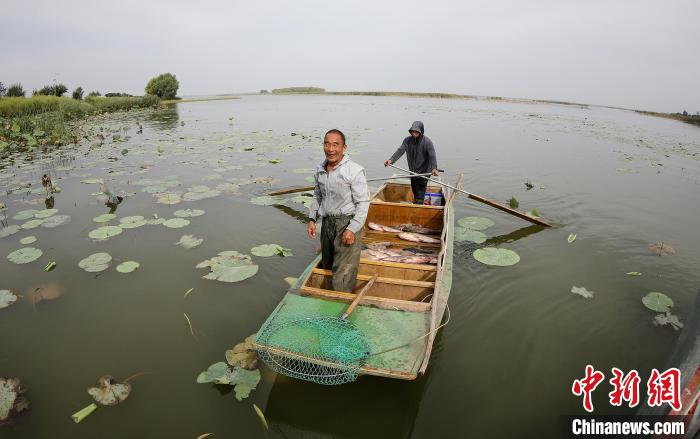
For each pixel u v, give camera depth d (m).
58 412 3.33
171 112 34.62
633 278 5.52
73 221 7.35
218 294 5.04
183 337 4.25
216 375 3.59
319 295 4.00
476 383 3.71
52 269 5.58
